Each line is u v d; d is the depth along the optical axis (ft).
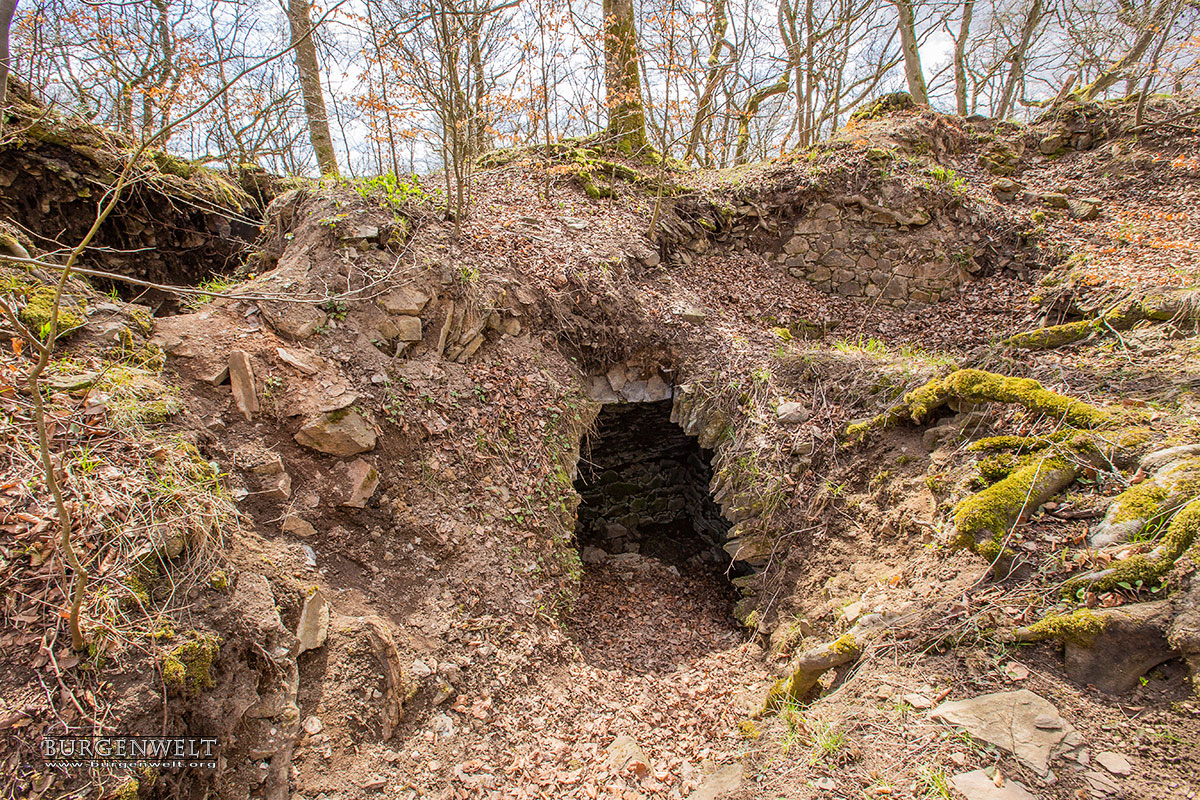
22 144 20.86
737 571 23.27
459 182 19.36
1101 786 8.06
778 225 29.78
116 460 10.90
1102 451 12.15
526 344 20.27
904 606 12.15
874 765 9.43
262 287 16.34
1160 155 31.14
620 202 27.78
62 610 8.86
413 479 15.72
